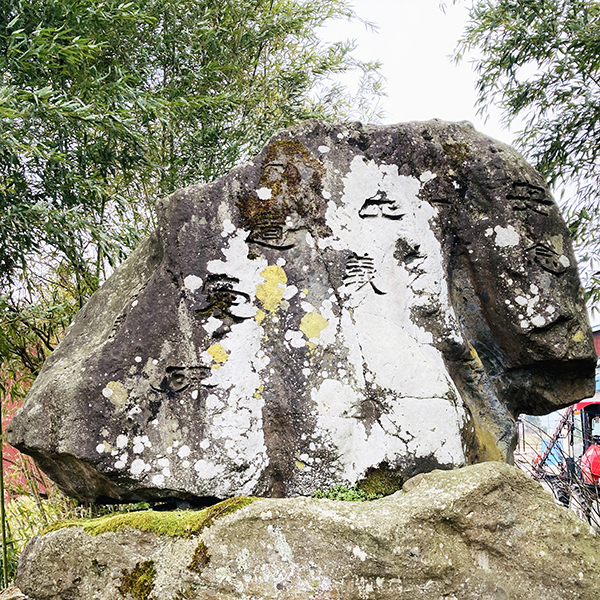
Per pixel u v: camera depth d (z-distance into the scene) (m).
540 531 2.19
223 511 2.23
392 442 2.73
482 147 3.29
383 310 2.92
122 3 4.77
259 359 2.73
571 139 5.75
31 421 2.63
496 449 3.12
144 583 2.20
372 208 3.06
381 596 2.08
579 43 5.30
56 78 4.38
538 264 3.16
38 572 2.33
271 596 2.11
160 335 2.69
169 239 2.78
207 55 5.71
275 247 2.87
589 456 4.75
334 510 2.20
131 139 4.61
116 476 2.54
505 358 3.25
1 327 4.43
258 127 5.91
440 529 2.16
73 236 4.35
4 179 4.39
